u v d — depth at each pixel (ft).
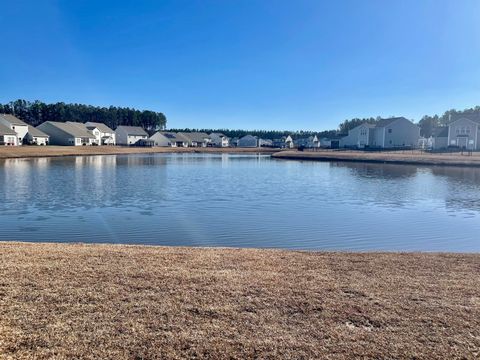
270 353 13.47
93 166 135.13
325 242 38.86
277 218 49.90
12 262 23.48
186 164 156.97
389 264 24.84
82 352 13.24
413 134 272.31
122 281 20.25
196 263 24.22
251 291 19.17
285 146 453.58
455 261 25.79
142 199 63.98
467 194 73.05
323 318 16.25
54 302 17.31
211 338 14.39
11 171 109.91
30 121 416.26
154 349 13.57
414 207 59.06
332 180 96.43
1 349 13.24
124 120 490.90
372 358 13.29
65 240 38.04
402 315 16.62
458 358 13.37
